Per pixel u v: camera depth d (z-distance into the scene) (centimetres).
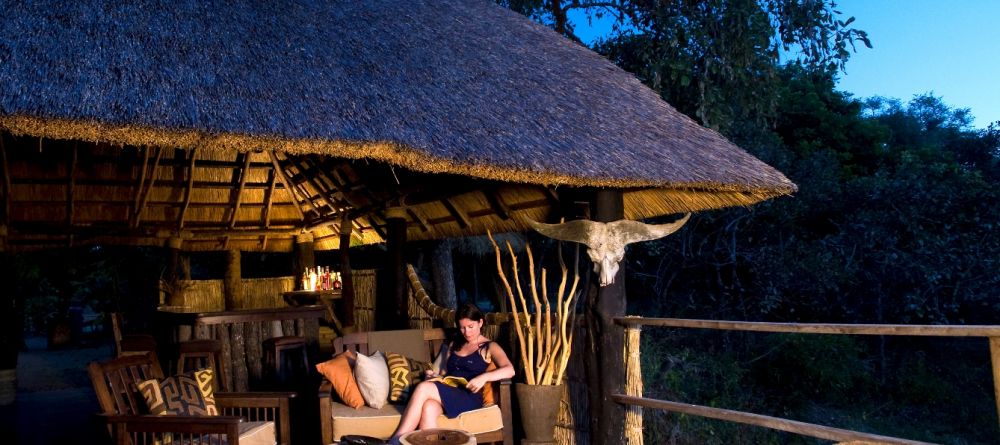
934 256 927
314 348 590
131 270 1044
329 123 344
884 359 930
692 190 487
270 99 349
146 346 469
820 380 842
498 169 374
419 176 605
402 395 464
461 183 570
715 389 815
